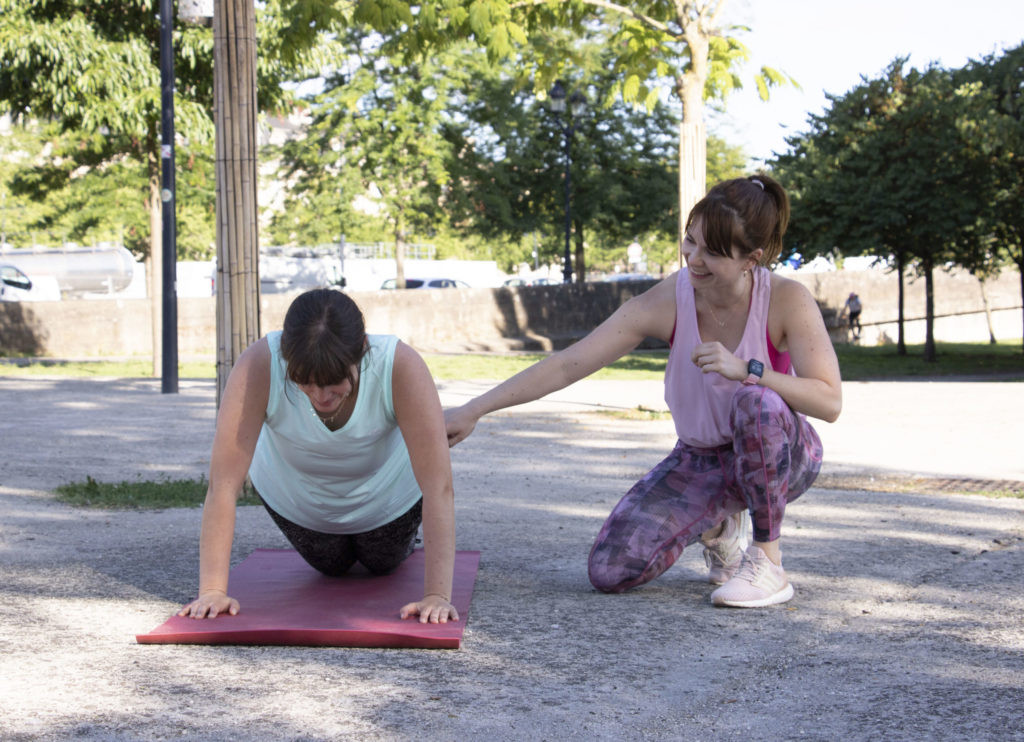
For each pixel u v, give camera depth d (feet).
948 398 37.32
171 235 40.81
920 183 61.77
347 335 8.47
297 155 93.97
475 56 91.04
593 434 28.48
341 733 7.06
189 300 74.18
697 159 30.94
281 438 9.90
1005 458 22.57
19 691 7.87
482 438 27.55
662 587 11.69
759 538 10.78
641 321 11.19
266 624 9.53
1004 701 7.77
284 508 10.70
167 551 13.51
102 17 47.24
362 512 10.59
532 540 14.51
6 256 113.19
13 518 15.96
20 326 70.90
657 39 29.76
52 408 34.88
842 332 94.02
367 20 25.63
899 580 11.78
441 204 99.40
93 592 11.20
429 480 9.96
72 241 143.54
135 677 8.25
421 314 82.12
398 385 9.55
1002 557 12.98
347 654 9.00
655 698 7.87
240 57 16.72
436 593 9.95
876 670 8.54
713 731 7.18
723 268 10.17
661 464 11.69
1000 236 65.82
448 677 8.34
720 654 9.01
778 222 10.36
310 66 49.26
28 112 49.93
